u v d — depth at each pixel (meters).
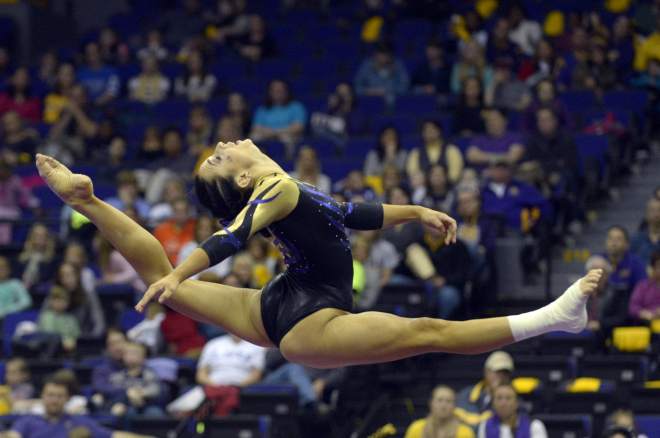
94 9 25.05
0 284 14.64
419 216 6.20
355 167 16.38
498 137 15.85
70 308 13.99
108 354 12.78
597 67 17.94
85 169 17.75
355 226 6.20
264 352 12.61
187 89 19.88
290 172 16.66
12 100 20.44
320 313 5.77
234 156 5.97
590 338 12.63
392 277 13.38
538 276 14.43
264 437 11.06
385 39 19.17
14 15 23.78
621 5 19.61
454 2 20.73
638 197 16.06
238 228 5.42
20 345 13.42
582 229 15.49
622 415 10.52
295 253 5.86
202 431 11.12
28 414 11.57
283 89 17.94
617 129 16.31
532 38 19.00
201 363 12.47
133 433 11.54
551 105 16.02
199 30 22.41
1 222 15.82
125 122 19.23
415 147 16.44
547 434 10.84
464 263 13.08
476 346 5.48
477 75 18.09
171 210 15.27
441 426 10.81
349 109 17.72
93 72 20.72
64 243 15.62
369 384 12.83
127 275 14.72
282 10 22.08
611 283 12.84
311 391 12.09
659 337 12.42
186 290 6.09
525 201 14.11
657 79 17.81
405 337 5.55
